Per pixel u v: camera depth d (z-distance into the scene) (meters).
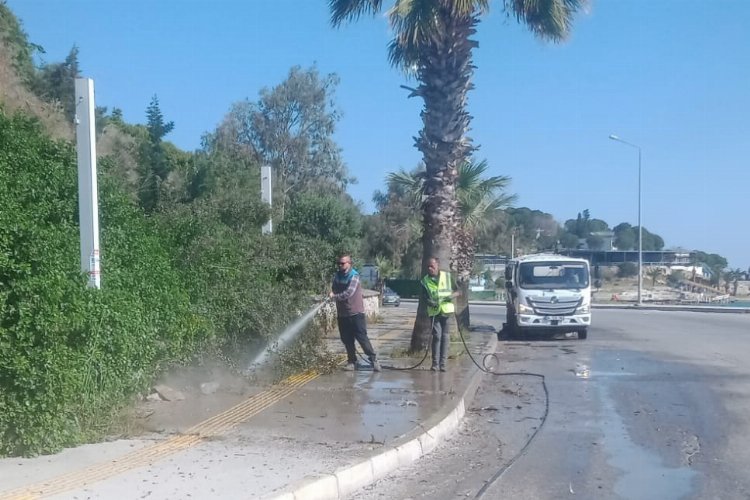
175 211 11.55
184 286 10.45
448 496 6.71
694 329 24.53
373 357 12.68
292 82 46.47
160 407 9.40
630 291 73.06
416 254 61.91
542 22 16.34
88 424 7.76
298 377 11.96
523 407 10.83
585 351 18.19
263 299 11.42
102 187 9.77
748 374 13.89
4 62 17.83
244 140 46.41
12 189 7.77
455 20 14.47
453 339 17.73
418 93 14.74
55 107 18.25
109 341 7.95
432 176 14.56
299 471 6.73
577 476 7.34
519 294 21.33
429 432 8.44
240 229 12.84
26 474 6.55
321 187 45.56
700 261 90.81
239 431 8.30
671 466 7.70
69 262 7.79
